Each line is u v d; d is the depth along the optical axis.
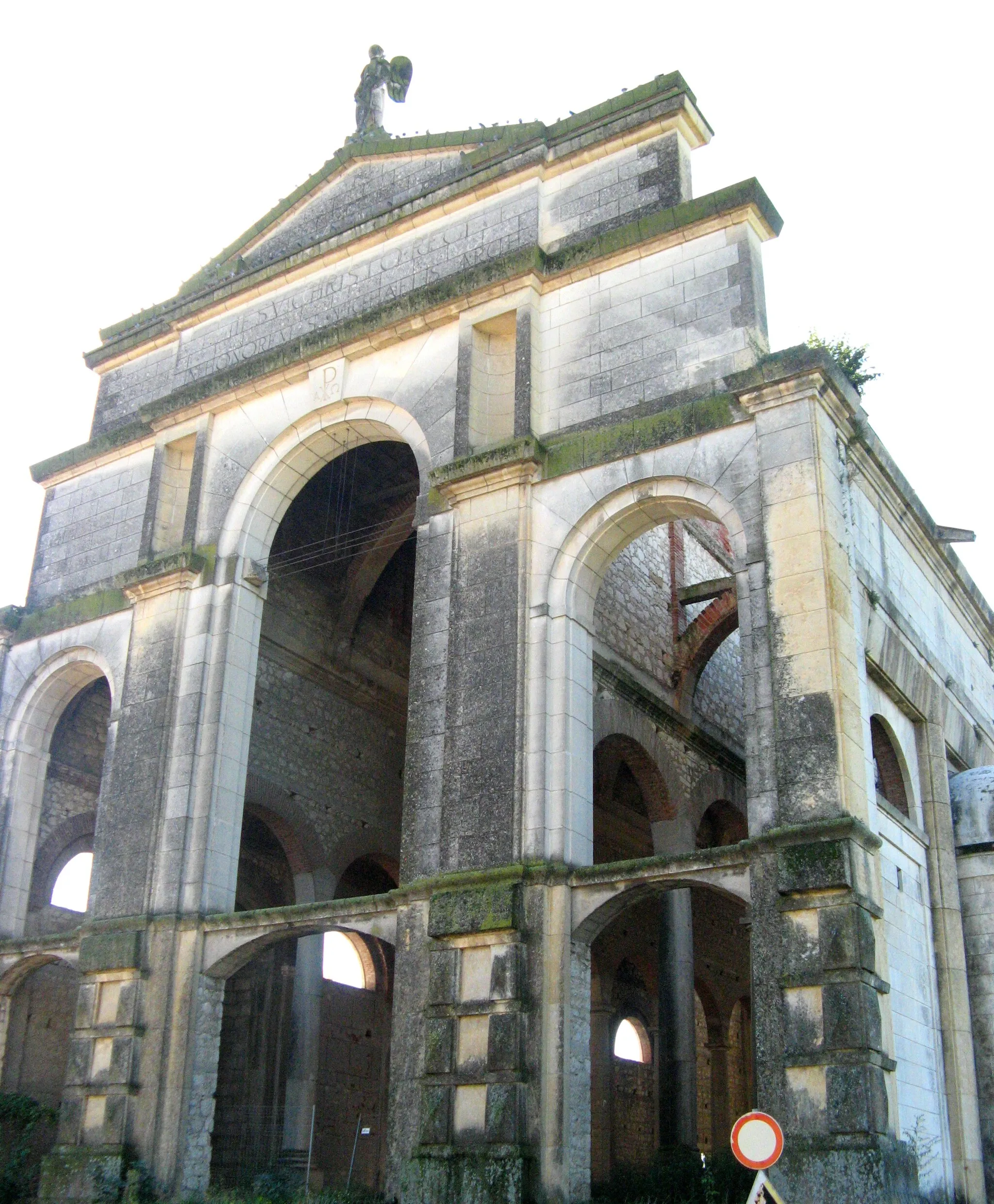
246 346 24.73
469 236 22.17
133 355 26.88
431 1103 16.61
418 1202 16.20
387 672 29.00
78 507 26.17
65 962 22.09
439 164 23.66
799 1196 14.04
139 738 21.89
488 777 17.89
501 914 16.84
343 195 25.11
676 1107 23.02
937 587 22.95
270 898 27.33
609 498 18.62
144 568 22.94
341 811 27.16
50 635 24.94
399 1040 17.52
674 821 24.97
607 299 20.03
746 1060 33.94
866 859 15.36
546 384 20.09
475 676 18.56
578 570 18.67
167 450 24.28
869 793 16.34
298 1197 19.00
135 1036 19.77
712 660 28.36
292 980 26.77
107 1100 19.58
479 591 19.00
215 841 20.83
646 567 26.34
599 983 29.09
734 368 18.42
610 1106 28.39
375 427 22.06
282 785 25.64
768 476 17.22
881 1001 14.94
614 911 16.95
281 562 26.66
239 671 22.02
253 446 23.02
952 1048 18.25
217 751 21.28
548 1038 16.39
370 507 28.17
